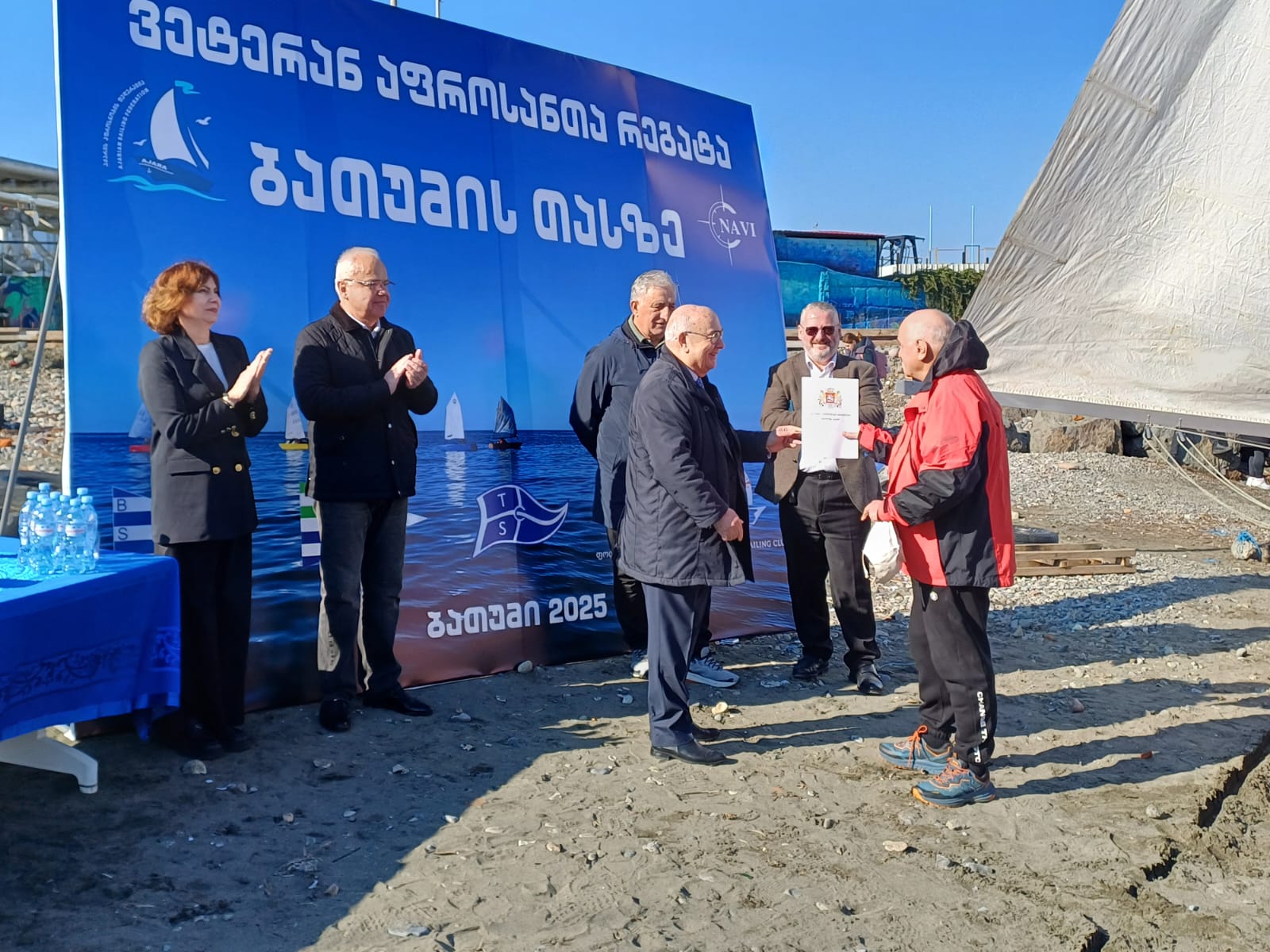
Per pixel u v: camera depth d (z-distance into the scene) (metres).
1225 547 10.48
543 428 5.99
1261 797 4.48
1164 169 9.62
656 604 4.54
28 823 3.71
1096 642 6.86
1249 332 9.50
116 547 4.52
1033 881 3.58
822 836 3.89
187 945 3.00
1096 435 15.91
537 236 6.12
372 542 4.97
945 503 3.94
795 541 5.73
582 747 4.73
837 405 5.28
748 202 7.18
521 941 3.10
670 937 3.15
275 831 3.75
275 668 5.02
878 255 36.53
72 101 4.55
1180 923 3.38
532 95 6.21
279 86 5.21
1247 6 8.99
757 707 5.38
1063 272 10.16
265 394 5.02
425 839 3.75
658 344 5.66
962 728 4.16
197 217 4.88
